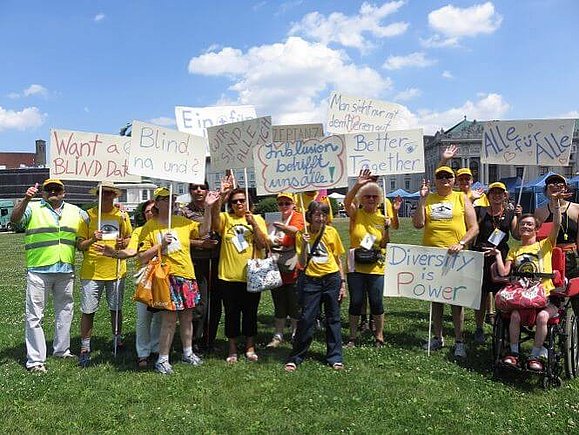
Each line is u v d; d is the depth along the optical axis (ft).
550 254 20.45
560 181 20.42
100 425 16.05
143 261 20.15
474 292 21.81
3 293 40.86
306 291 21.43
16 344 25.13
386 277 23.65
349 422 16.08
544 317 18.93
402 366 21.26
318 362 21.91
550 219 22.39
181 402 17.75
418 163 25.25
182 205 24.29
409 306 33.68
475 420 16.25
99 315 31.58
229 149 24.79
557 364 19.39
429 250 22.88
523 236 20.99
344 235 92.17
